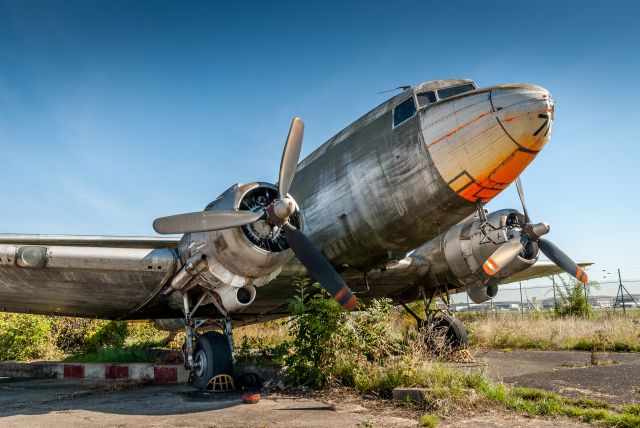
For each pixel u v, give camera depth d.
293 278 7.61
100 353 10.91
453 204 6.82
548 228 8.12
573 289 18.92
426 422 4.08
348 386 6.00
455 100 6.63
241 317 9.83
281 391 6.14
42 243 8.57
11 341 11.07
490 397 4.92
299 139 6.37
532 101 5.93
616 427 3.93
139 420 4.77
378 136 7.47
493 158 6.23
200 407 5.35
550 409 4.46
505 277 8.73
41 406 5.82
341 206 7.82
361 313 6.62
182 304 7.54
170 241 9.17
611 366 7.77
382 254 7.95
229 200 6.27
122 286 7.18
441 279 9.40
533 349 11.27
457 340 9.02
